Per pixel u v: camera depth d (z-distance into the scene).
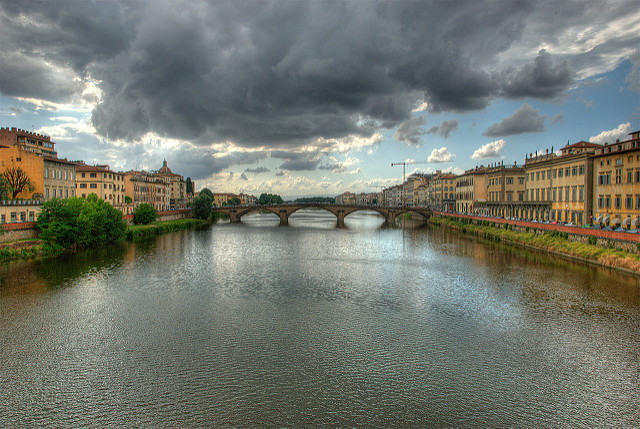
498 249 76.75
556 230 71.44
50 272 55.03
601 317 36.03
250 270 59.38
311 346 30.91
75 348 30.48
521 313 37.53
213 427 21.36
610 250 55.91
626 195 63.72
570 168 79.06
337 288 48.03
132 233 96.00
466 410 22.78
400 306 40.53
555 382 25.58
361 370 27.19
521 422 21.75
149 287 48.25
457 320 36.25
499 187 119.06
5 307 39.75
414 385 25.34
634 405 23.14
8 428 21.28
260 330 34.12
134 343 31.42
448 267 60.06
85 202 80.94
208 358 28.88
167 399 23.81
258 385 25.28
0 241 63.50
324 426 21.47
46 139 104.19
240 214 172.88
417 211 166.62
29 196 82.25
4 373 26.81
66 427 21.44
